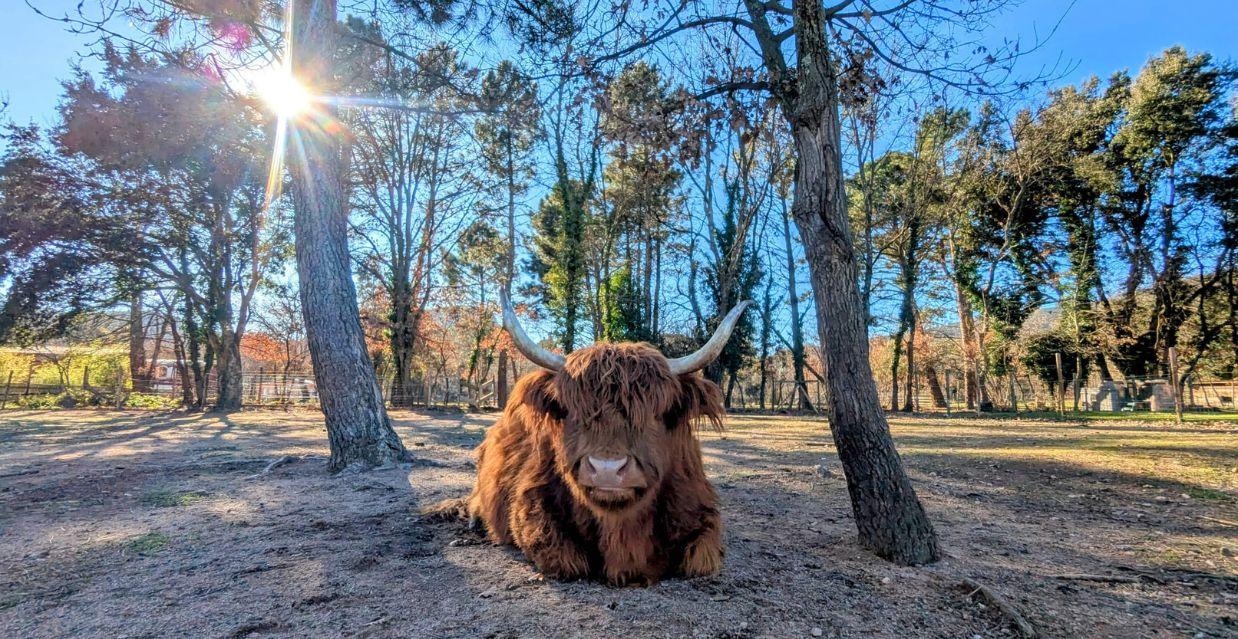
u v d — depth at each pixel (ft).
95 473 24.68
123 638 8.75
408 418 70.23
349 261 26.14
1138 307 104.27
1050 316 119.96
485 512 14.26
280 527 15.34
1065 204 104.99
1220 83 95.45
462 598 10.27
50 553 13.01
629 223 104.68
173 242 79.87
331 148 25.54
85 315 82.28
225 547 13.46
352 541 13.96
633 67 19.47
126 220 76.54
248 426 53.78
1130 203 105.29
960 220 104.83
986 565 12.94
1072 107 88.28
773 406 98.99
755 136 18.01
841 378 13.48
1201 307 101.96
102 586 10.93
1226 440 39.22
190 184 78.02
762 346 105.50
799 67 13.74
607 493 9.78
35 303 74.38
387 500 18.85
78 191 75.00
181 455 31.07
